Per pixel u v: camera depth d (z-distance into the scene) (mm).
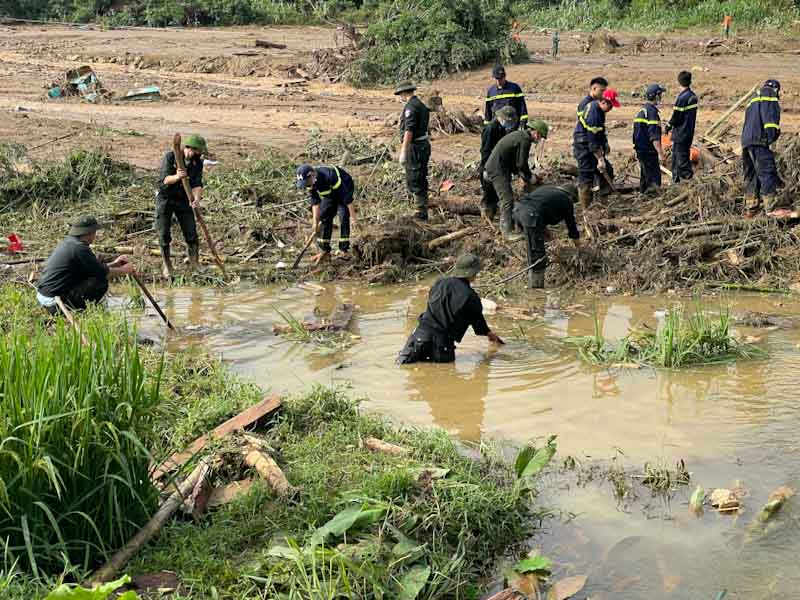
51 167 14141
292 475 5461
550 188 10031
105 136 18266
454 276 7918
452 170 14531
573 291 10008
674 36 32844
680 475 5781
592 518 5359
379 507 4938
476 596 4617
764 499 5504
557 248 10453
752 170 11109
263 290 10258
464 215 12430
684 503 5496
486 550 5016
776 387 7215
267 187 13789
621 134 18047
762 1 34125
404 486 5230
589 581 4730
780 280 9945
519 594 4414
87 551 4449
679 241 10695
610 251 10547
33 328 7598
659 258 10336
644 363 7828
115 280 10508
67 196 13680
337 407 6562
